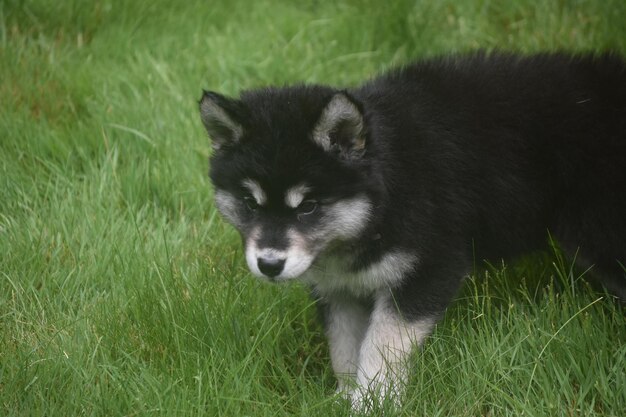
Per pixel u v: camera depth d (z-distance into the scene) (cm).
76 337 827
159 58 1283
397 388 761
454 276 793
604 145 818
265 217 761
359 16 1363
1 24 1285
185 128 1134
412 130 796
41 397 734
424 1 1344
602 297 817
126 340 825
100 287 914
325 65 1282
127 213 1004
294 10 1438
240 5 1442
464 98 830
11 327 854
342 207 754
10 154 1097
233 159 770
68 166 1088
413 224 770
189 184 1059
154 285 882
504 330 811
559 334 785
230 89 1227
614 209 816
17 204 1020
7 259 925
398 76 859
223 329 824
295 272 751
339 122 743
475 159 814
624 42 1201
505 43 1268
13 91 1198
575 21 1278
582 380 745
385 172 768
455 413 734
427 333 786
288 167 745
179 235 988
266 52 1316
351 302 848
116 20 1357
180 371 776
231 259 955
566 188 827
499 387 754
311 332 881
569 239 844
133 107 1167
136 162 1103
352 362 836
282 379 802
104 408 732
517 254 863
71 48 1303
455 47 1274
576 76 850
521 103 831
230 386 750
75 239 966
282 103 771
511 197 823
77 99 1205
